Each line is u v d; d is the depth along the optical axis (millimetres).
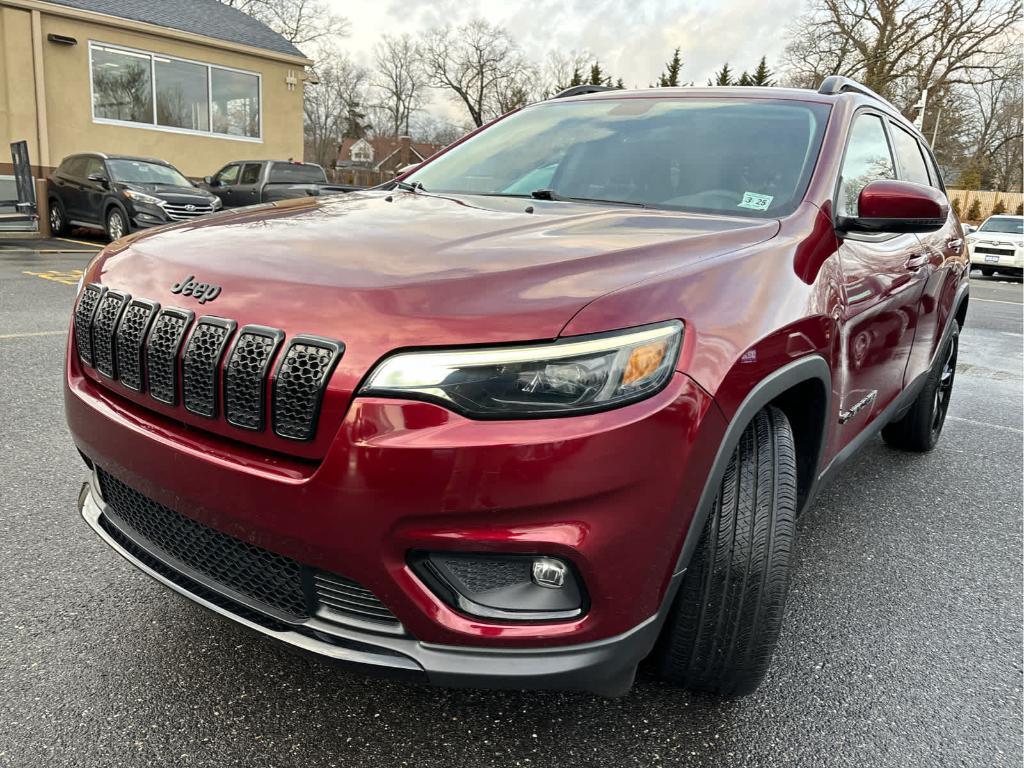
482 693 2105
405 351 1515
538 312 1543
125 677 2088
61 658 2152
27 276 9297
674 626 1875
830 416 2277
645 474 1546
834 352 2197
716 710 2078
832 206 2482
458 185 2994
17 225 12641
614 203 2635
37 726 1886
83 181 13711
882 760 1932
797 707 2113
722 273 1833
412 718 1996
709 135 2838
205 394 1697
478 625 1573
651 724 2014
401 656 1603
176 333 1747
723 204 2514
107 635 2273
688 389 1598
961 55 35750
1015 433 5109
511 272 1674
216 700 2020
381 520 1508
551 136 3139
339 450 1515
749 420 1754
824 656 2371
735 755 1923
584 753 1903
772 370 1837
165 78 17234
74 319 2129
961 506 3719
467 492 1481
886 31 35844
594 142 2988
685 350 1618
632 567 1586
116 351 1908
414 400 1497
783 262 2045
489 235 1996
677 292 1688
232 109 18578
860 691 2203
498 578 1585
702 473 1648
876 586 2857
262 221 2232
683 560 1690
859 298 2428
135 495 1974
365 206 2482
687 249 1929
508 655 1585
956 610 2711
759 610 1853
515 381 1494
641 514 1561
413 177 3176
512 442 1475
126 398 1910
